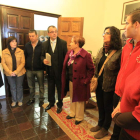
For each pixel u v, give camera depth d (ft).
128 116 2.30
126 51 3.44
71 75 6.24
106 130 5.61
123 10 11.50
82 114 6.56
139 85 2.16
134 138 2.45
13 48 7.79
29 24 9.68
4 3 8.52
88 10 12.25
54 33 6.60
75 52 5.90
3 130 5.98
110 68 4.66
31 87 8.68
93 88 5.22
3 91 9.39
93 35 13.20
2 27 8.61
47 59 6.65
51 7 10.30
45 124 6.53
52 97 7.91
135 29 2.71
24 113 7.49
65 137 5.64
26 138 5.53
